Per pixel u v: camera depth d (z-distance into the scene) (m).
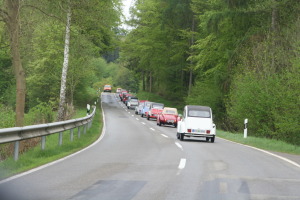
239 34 33.34
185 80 60.59
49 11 16.56
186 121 20.41
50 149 13.59
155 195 6.69
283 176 9.26
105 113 47.06
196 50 45.84
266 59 26.27
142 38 56.28
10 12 15.71
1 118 21.30
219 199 6.46
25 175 8.62
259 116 25.44
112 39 49.97
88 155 12.88
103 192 6.89
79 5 16.34
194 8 44.56
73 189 7.14
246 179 8.59
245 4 28.66
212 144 18.86
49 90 42.06
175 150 15.02
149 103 46.72
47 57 35.19
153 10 53.91
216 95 39.31
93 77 49.53
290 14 28.14
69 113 32.00
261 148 18.33
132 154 13.39
